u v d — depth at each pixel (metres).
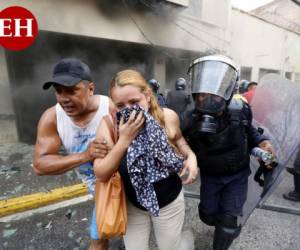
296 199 2.92
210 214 1.90
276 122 1.92
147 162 1.21
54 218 2.63
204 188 1.88
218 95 1.53
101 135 1.27
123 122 1.18
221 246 1.82
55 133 1.48
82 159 1.33
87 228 2.46
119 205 1.27
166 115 1.43
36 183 3.42
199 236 2.33
